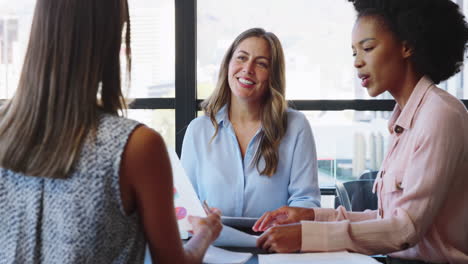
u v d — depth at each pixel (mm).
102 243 761
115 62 832
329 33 2875
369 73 1308
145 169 773
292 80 2902
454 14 1263
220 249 1209
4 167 762
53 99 771
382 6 1272
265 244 1205
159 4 2875
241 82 1868
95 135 771
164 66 2908
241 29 2898
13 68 2844
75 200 747
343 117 2895
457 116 1176
